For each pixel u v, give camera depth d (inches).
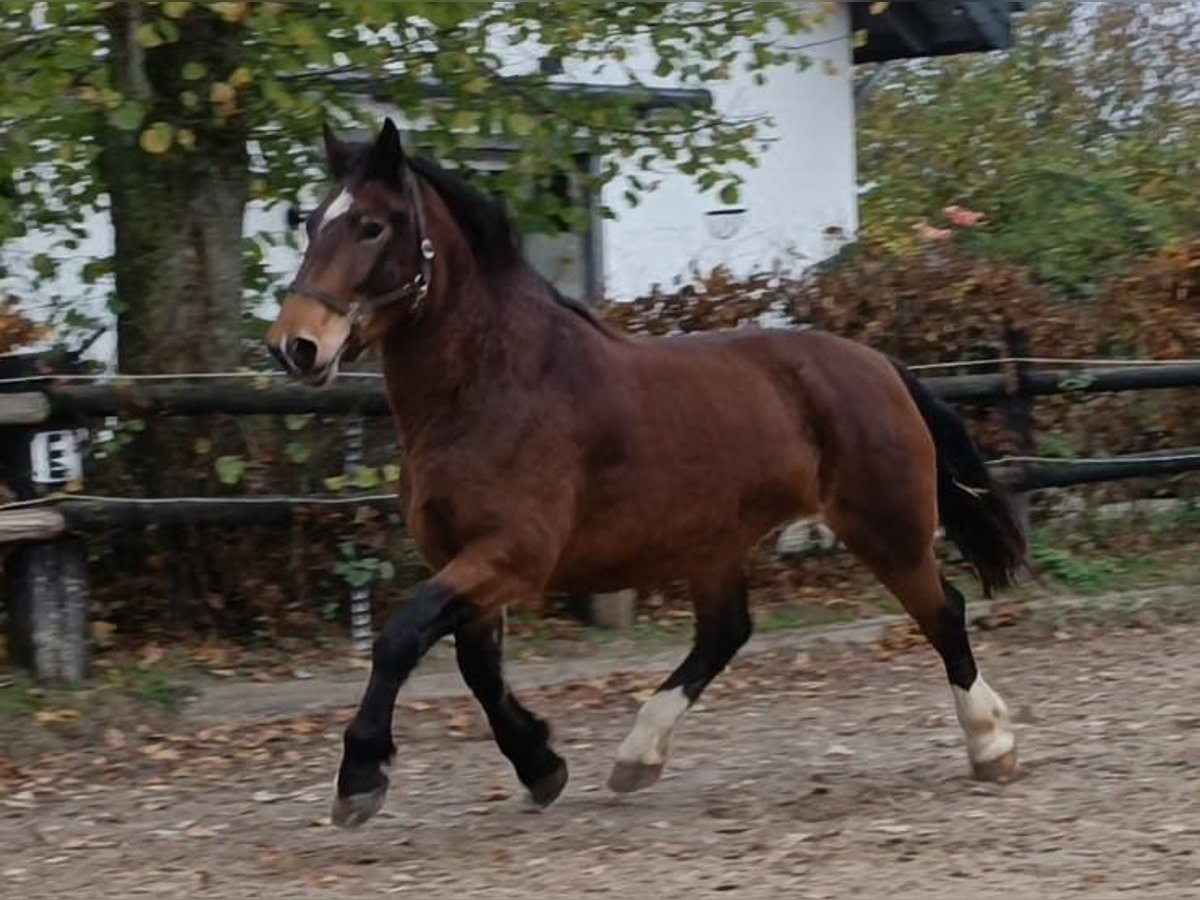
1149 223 882.8
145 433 527.5
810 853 343.0
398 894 327.3
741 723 477.4
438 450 357.1
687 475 377.4
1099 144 1153.4
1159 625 583.2
